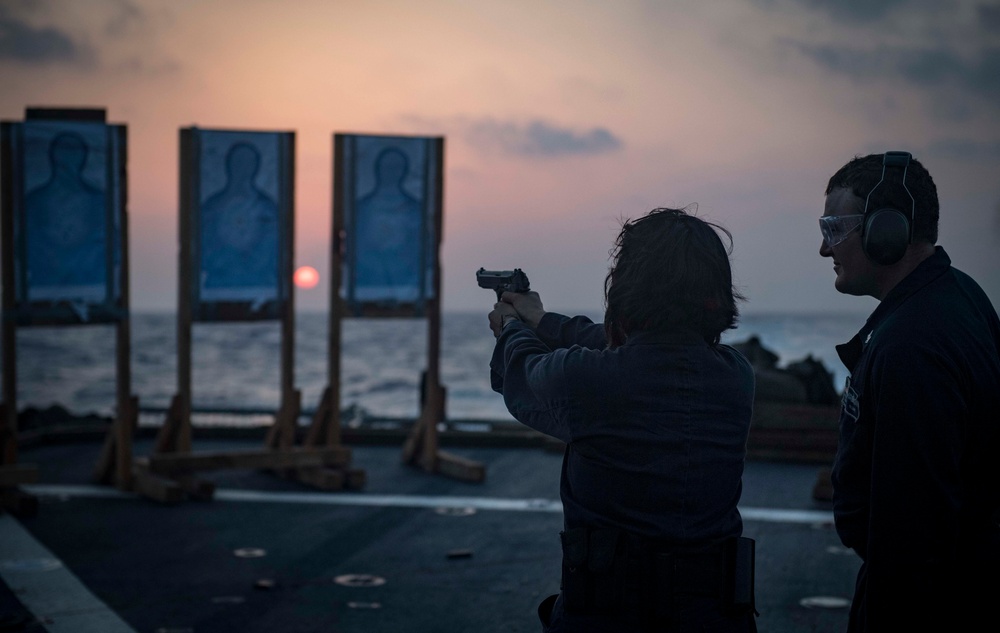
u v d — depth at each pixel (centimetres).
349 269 885
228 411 1275
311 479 864
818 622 504
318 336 8231
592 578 199
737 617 201
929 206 220
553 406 208
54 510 759
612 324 216
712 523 203
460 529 712
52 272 776
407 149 895
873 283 227
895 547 201
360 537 687
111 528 705
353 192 883
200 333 8369
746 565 203
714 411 206
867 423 215
